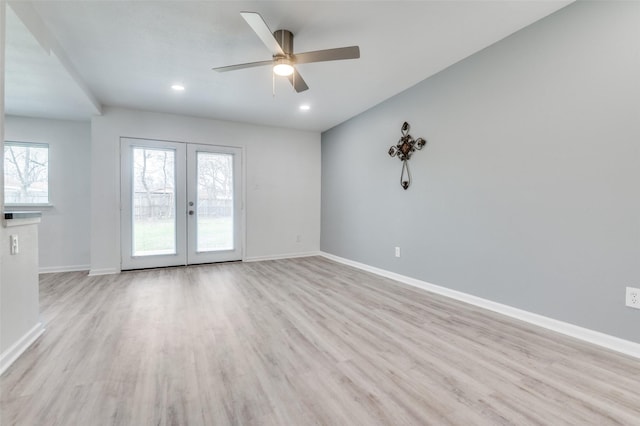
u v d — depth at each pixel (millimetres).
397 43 2662
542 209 2379
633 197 1930
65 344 2100
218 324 2475
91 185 4164
